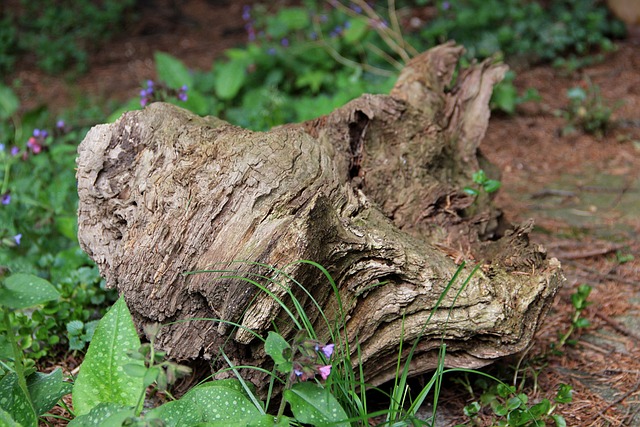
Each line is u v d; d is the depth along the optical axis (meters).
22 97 2.99
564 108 2.56
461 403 1.29
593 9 3.06
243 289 1.14
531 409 1.21
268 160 1.19
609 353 1.41
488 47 2.90
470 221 1.39
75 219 1.64
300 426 1.14
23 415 1.10
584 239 1.75
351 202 1.21
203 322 1.19
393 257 1.18
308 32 2.98
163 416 1.10
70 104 2.88
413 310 1.20
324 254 1.16
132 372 1.01
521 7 3.07
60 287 1.47
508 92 2.52
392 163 1.39
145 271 1.18
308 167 1.20
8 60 3.24
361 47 2.77
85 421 1.08
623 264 1.67
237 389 1.16
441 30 2.91
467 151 1.51
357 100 1.40
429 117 1.46
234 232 1.16
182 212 1.18
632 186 2.02
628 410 1.28
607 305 1.54
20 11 3.73
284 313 1.16
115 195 1.25
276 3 3.78
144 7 3.85
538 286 1.22
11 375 1.15
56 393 1.16
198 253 1.17
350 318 1.20
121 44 3.51
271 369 1.20
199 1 3.96
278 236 1.14
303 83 2.62
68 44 3.33
